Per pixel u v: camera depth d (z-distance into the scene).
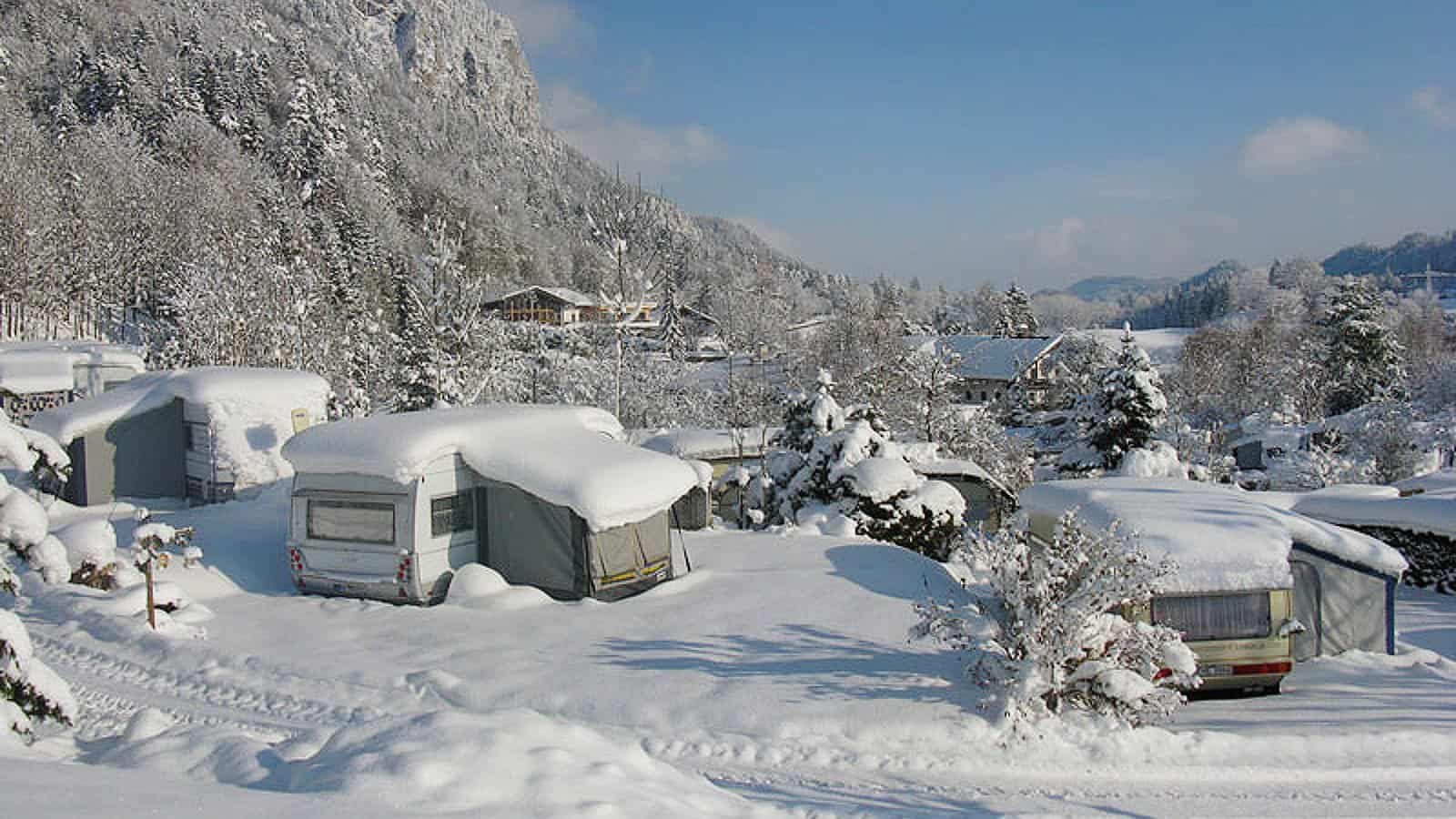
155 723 8.18
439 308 34.09
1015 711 9.54
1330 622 13.85
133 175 63.16
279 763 6.52
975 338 70.88
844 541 18.73
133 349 37.28
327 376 40.97
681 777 6.87
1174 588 11.89
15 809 4.96
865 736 9.49
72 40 104.25
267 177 79.25
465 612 13.74
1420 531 19.67
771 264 135.00
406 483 14.23
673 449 30.22
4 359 31.00
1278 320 94.69
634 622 13.09
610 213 40.34
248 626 13.29
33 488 20.88
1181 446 39.50
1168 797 8.40
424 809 5.36
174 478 23.27
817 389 24.48
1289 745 9.51
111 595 13.84
